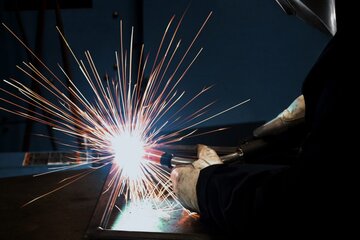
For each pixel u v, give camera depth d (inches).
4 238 35.9
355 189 27.1
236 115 98.6
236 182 33.3
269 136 52.4
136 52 97.0
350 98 27.0
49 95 94.6
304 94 31.0
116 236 35.0
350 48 27.5
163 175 49.8
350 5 27.3
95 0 94.6
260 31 95.4
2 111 94.5
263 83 97.5
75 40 95.4
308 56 95.0
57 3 87.7
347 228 27.7
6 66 93.4
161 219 39.2
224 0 94.0
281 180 29.3
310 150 28.3
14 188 50.4
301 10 36.7
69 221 39.8
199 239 34.5
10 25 92.7
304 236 28.8
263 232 30.5
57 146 96.1
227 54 96.1
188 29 94.6
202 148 45.7
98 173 56.9
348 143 26.9
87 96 95.7
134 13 96.7
